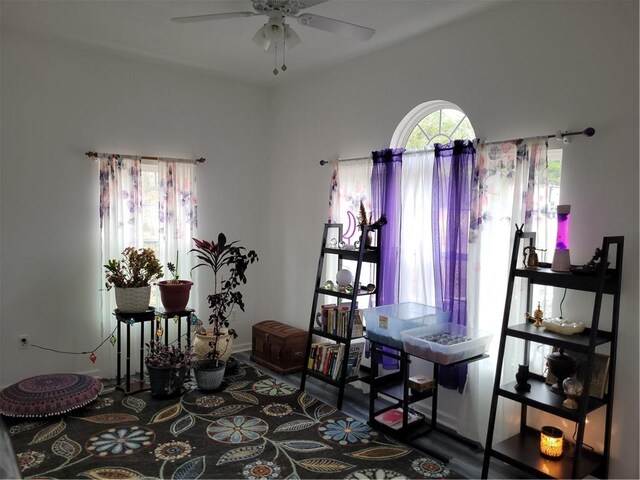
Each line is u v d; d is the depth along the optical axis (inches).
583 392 87.2
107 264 154.5
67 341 151.8
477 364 119.3
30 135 143.5
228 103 185.2
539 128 109.7
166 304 150.1
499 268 117.6
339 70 163.0
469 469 106.8
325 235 149.9
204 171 180.1
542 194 107.7
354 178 156.1
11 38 138.9
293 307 186.9
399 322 119.3
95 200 155.4
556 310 106.7
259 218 197.6
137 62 162.1
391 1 114.9
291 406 137.4
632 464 95.4
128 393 142.3
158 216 167.3
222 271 185.6
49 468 101.7
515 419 113.2
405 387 117.0
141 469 102.2
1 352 141.5
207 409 134.0
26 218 143.9
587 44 101.2
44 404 121.6
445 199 128.0
